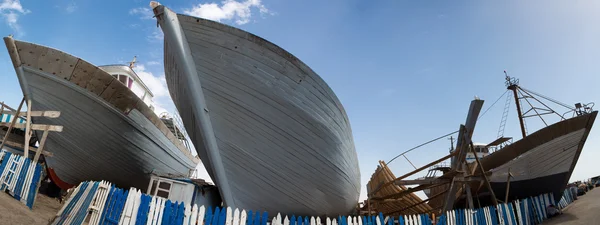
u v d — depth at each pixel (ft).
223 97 26.68
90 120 36.45
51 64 32.89
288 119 27.68
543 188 47.03
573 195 61.16
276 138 28.02
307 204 32.50
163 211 22.89
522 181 46.09
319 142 29.76
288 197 31.14
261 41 25.67
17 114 32.94
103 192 25.04
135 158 42.11
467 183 37.99
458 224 32.78
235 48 25.50
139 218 22.52
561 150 44.73
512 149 45.98
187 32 25.31
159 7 24.84
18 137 44.88
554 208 43.21
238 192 29.94
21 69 32.58
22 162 29.71
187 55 25.61
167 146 46.78
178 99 31.50
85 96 34.88
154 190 37.63
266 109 27.02
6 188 28.45
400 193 42.29
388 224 27.78
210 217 23.06
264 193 30.25
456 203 52.95
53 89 34.06
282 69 26.50
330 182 32.68
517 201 40.40
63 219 22.71
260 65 25.98
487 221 35.45
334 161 31.89
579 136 43.91
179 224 22.49
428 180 38.63
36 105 34.94
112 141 38.81
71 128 36.81
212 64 25.85
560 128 43.52
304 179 30.76
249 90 26.37
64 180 41.86
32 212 26.66
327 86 29.45
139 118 39.40
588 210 41.88
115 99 36.14
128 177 44.45
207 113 27.25
